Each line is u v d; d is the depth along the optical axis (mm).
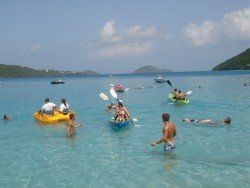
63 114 21578
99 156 12961
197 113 23328
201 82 74188
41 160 12648
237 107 26172
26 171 11438
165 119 13250
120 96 40250
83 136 16594
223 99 32469
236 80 76500
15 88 71688
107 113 24906
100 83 91500
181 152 13086
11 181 10539
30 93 52406
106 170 11312
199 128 17656
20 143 15422
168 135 13133
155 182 10109
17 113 26172
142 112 24625
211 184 9812
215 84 61969
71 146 14641
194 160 12062
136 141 15203
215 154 12750
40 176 10930
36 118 22172
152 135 16344
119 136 16312
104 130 17938
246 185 9688
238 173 10648
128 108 27328
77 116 23438
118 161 12234
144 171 11070
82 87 69688
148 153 13133
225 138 15273
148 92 45938
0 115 25109
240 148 13500
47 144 15109
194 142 14578
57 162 12344
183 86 59906
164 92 45375
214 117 21438
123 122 18156
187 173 10750
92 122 20625
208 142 14547
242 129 17234
